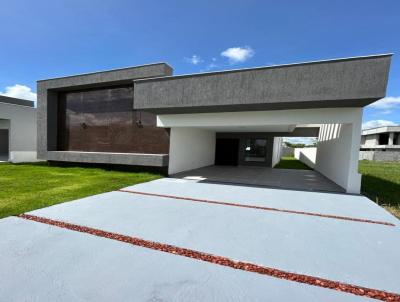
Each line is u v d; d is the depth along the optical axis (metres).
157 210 5.14
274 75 6.84
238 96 7.31
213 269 2.72
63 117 13.69
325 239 3.70
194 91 7.95
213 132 16.95
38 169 11.56
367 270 2.76
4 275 2.49
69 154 12.30
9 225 3.98
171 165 10.84
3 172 10.30
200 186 8.20
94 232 3.77
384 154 26.31
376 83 5.84
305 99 6.51
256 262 2.91
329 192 7.50
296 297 2.22
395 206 5.95
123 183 8.22
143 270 2.66
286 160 26.03
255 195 6.90
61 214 4.66
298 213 5.14
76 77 12.16
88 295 2.19
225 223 4.38
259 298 2.20
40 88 13.31
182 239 3.58
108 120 12.31
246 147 17.30
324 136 12.16
